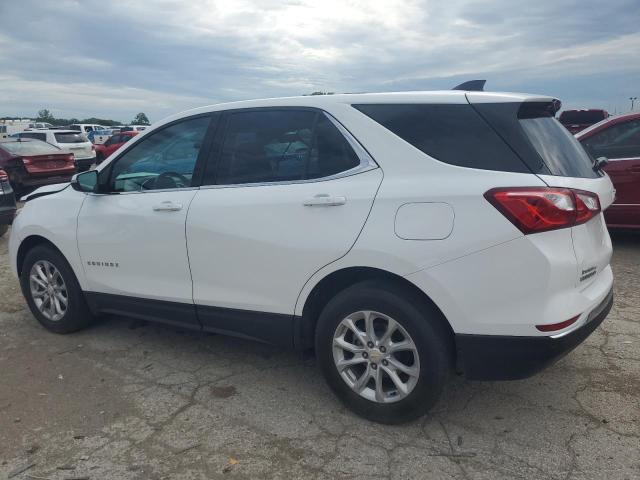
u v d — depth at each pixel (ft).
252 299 11.00
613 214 21.62
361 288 9.75
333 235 9.77
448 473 8.73
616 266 19.71
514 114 9.27
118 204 12.96
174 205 11.82
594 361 12.35
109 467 9.12
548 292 8.54
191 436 9.95
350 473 8.82
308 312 10.59
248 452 9.44
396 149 9.69
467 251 8.76
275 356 13.29
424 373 9.36
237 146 11.51
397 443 9.57
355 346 10.05
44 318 14.97
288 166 10.77
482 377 9.18
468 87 10.71
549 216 8.48
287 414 10.61
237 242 10.90
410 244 9.09
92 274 13.66
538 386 11.37
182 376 12.32
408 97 10.02
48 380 12.24
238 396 11.35
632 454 9.06
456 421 10.21
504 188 8.66
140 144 13.11
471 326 8.90
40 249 14.60
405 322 9.36
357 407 10.23
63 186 15.11
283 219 10.36
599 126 21.93
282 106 11.16
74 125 114.42
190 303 11.96
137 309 13.08
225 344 14.06
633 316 14.87
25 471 9.08
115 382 12.10
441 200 8.99
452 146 9.34
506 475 8.64
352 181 9.89
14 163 44.65
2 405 11.18
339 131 10.30
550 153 9.34
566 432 9.75
